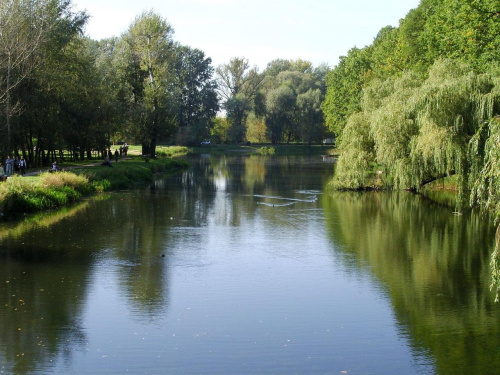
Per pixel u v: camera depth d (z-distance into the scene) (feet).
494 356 46.75
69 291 61.46
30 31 150.20
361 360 45.83
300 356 46.26
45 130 162.09
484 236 91.35
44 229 93.50
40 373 42.45
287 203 130.00
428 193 146.41
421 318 55.26
